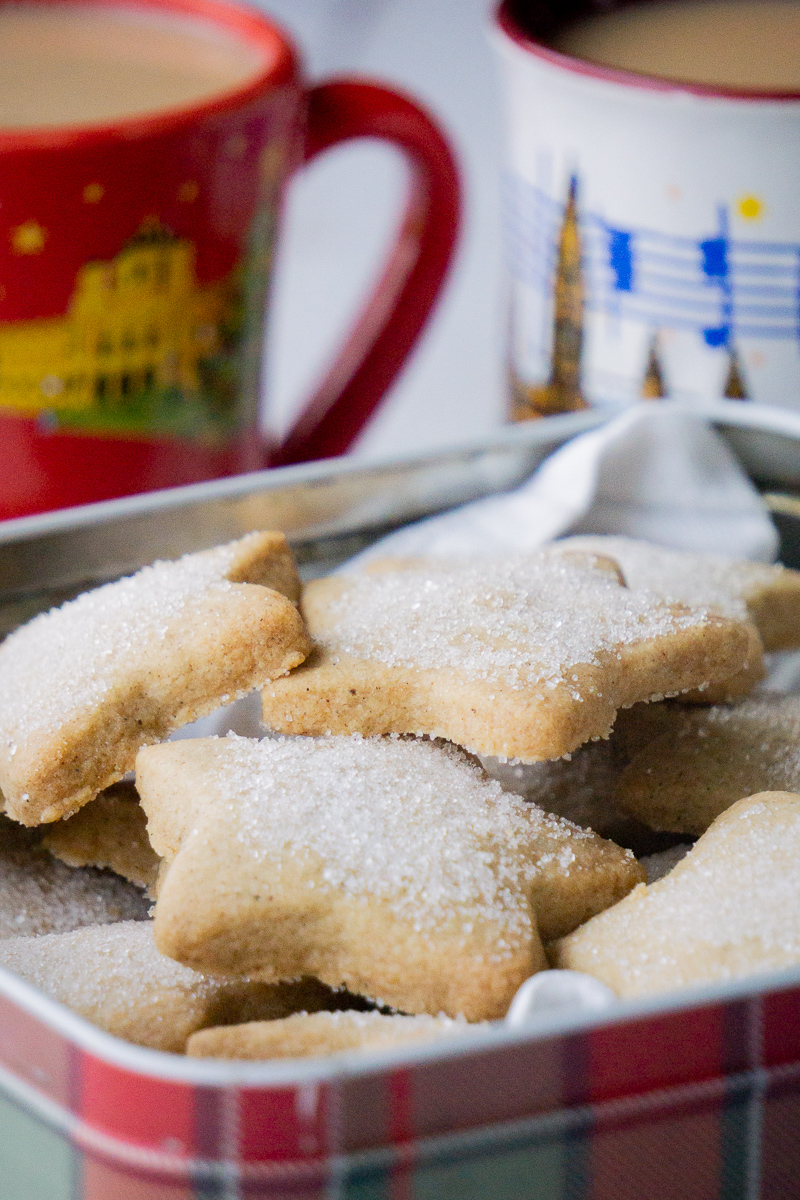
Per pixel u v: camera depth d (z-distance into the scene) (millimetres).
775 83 427
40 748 339
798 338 425
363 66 859
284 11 925
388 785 331
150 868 353
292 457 475
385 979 318
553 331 443
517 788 358
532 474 418
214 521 394
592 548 394
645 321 431
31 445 431
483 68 866
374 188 810
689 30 457
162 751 338
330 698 342
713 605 376
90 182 412
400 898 318
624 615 352
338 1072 288
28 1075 300
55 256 416
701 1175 303
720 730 363
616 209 425
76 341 425
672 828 357
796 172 412
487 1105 293
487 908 320
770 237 417
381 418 615
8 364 423
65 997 325
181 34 464
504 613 351
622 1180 300
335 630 354
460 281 729
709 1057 298
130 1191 295
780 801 337
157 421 439
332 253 749
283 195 449
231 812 325
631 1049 295
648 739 364
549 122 429
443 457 408
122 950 332
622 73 414
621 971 316
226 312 442
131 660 345
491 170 774
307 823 324
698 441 411
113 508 386
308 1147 291
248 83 429
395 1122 291
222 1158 291
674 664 348
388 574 369
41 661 352
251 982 327
